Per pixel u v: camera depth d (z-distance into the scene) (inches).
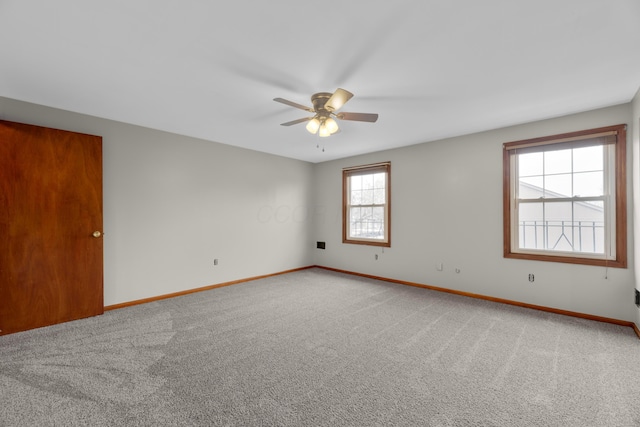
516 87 98.8
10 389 72.2
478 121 134.0
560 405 66.8
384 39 72.1
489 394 71.1
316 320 120.2
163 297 150.9
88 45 75.0
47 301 112.6
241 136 161.5
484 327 112.6
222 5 60.4
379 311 131.1
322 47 75.7
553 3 59.9
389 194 188.7
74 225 119.0
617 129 113.3
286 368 83.0
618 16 63.6
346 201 215.9
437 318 122.3
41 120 115.5
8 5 59.6
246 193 190.1
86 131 126.4
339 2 59.2
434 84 96.2
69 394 70.4
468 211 155.1
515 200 142.1
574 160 126.6
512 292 140.9
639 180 102.5
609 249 117.7
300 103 111.7
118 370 81.4
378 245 194.9
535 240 137.9
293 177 220.5
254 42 73.7
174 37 71.9
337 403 67.8
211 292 162.6
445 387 74.1
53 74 90.5
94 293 123.9
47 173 113.0
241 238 187.2
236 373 80.3
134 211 141.1
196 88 99.9
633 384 74.7
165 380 76.6
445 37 71.2
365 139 166.1
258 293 160.6
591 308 120.6
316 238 236.4
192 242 163.0
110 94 105.3
